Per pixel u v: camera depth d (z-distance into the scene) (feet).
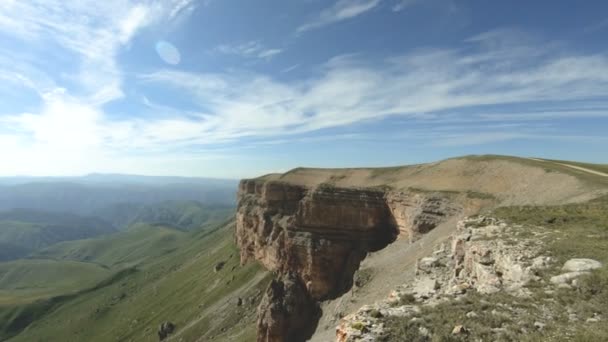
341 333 62.95
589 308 57.26
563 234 98.07
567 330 51.65
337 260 285.23
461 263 115.65
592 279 65.51
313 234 296.10
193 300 410.52
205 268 504.02
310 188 353.31
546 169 210.79
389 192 291.99
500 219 128.16
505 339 51.62
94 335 471.21
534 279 75.00
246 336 269.64
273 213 370.73
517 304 63.26
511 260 87.66
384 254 254.27
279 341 246.68
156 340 357.00
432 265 130.82
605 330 49.37
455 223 209.26
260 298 316.19
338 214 296.92
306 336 248.11
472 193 228.63
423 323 59.57
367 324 61.72
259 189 433.07
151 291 543.39
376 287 206.59
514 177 225.56
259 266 367.25
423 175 304.91
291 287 274.57
